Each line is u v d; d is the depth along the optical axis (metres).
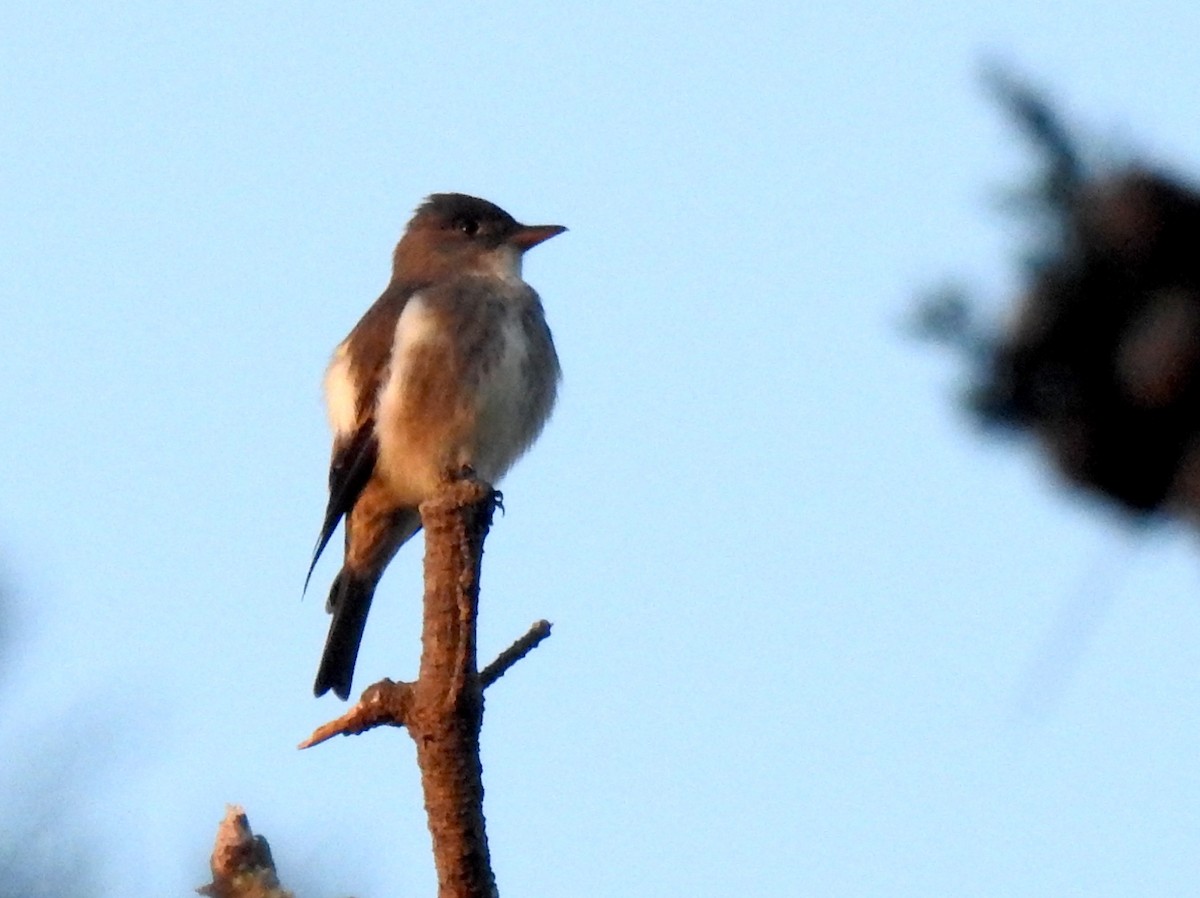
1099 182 1.94
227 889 6.64
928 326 2.03
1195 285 1.89
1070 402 1.94
